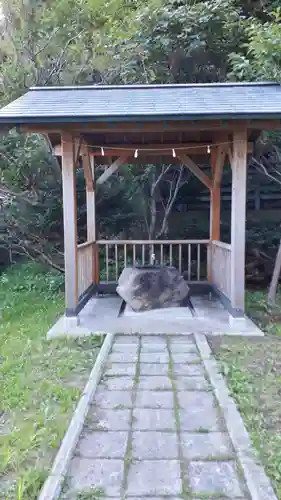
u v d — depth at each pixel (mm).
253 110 3902
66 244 4441
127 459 2111
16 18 7172
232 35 6996
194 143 5777
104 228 7797
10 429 2469
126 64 7277
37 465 2066
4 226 7277
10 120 3920
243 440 2268
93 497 1825
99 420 2525
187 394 2889
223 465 2061
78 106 4199
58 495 1833
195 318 4832
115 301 5906
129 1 8047
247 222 7590
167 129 4172
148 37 7137
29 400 2834
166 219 7719
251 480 1914
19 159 6492
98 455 2150
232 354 3693
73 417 2527
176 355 3678
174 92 4695
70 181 4367
